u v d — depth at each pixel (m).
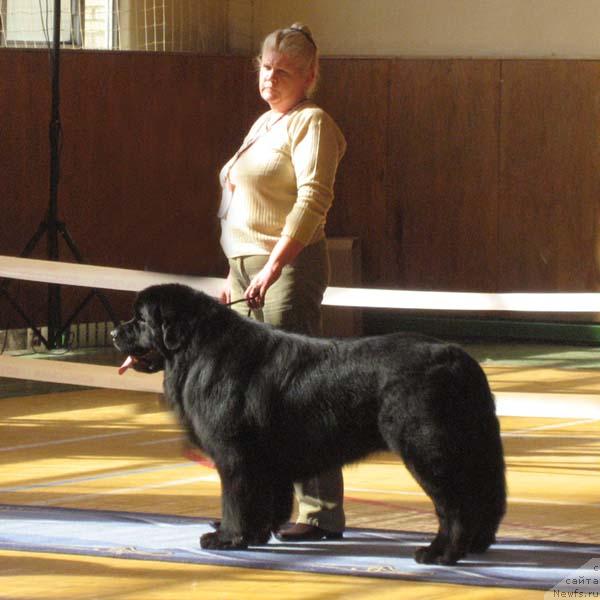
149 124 19.39
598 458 11.00
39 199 18.31
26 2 18.34
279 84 7.70
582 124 19.83
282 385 7.18
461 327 20.28
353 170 20.83
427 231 20.59
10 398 14.12
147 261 19.56
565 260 20.05
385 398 6.96
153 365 7.64
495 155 20.20
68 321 17.86
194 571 7.00
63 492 9.25
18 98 17.97
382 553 7.43
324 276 7.87
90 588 6.66
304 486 7.81
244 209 7.85
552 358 18.19
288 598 6.50
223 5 20.81
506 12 20.20
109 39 19.31
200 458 10.70
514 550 7.51
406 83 20.48
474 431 6.96
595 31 19.80
